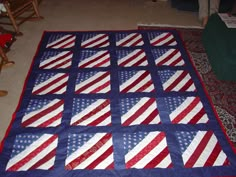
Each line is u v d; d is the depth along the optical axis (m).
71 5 3.23
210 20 2.34
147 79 2.04
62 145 1.58
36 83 2.02
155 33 2.61
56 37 2.57
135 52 2.34
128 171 1.45
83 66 2.18
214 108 1.82
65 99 1.88
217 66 2.03
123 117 1.75
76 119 1.74
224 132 1.66
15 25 2.59
